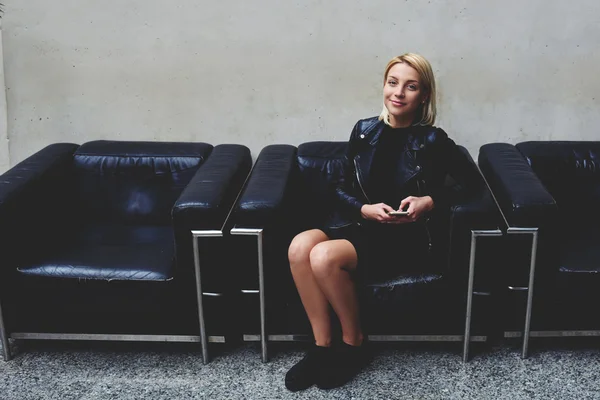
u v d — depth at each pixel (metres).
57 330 2.81
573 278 2.63
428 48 3.23
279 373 2.75
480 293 2.69
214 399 2.60
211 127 3.42
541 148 3.10
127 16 3.26
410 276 2.68
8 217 2.71
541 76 3.25
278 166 2.97
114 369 2.79
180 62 3.32
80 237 3.01
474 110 3.32
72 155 3.21
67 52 3.33
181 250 2.65
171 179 3.16
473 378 2.69
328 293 2.58
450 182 3.01
